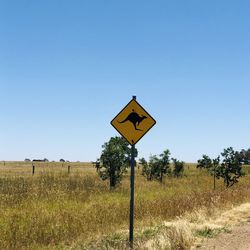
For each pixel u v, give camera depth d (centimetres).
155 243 1122
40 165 7294
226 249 1154
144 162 3972
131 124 1210
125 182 3597
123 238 1284
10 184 2730
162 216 1661
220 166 3300
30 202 2006
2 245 1219
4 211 1742
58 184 2806
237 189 2528
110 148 3042
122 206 1881
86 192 2481
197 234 1341
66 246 1244
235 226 1511
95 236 1338
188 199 2009
